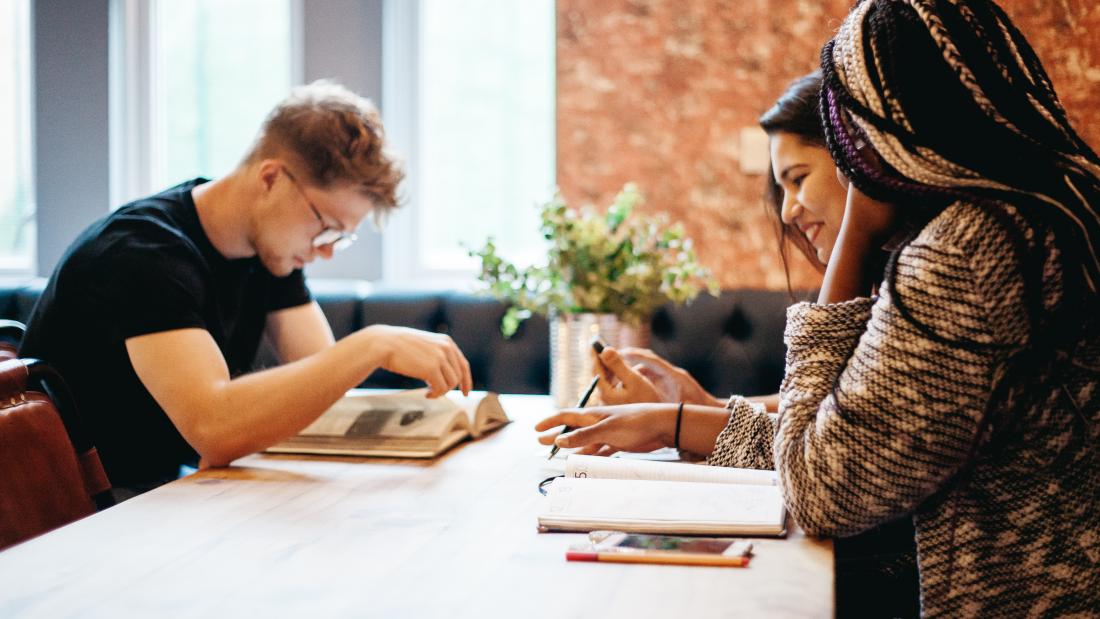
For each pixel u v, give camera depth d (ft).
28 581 2.74
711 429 4.38
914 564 4.47
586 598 2.59
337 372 4.63
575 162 9.74
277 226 5.99
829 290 3.77
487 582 2.72
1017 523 3.28
